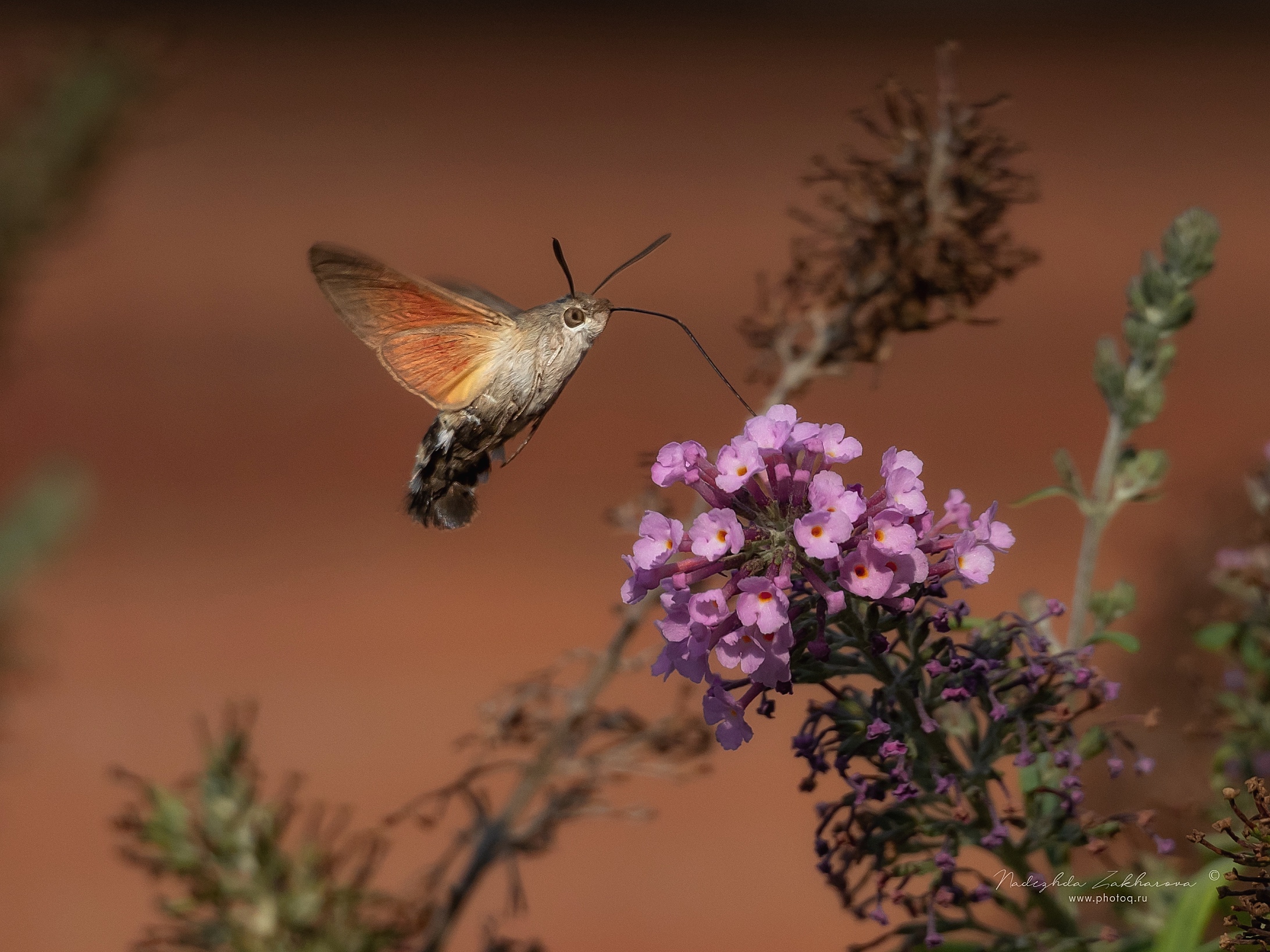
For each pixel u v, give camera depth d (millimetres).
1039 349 4402
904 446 3592
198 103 6914
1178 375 4035
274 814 702
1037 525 2986
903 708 702
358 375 4527
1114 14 9836
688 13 10242
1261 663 756
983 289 781
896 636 714
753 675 688
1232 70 8602
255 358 4605
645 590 697
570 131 7707
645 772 762
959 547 694
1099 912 756
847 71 8875
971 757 709
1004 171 780
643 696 1678
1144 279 759
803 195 6328
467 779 761
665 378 4344
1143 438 3527
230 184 6488
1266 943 678
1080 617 752
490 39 9555
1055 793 702
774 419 705
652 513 699
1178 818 750
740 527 694
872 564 688
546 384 796
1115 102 7934
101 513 3480
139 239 5668
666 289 5094
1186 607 794
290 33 9188
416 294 791
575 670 858
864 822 705
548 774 764
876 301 788
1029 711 703
